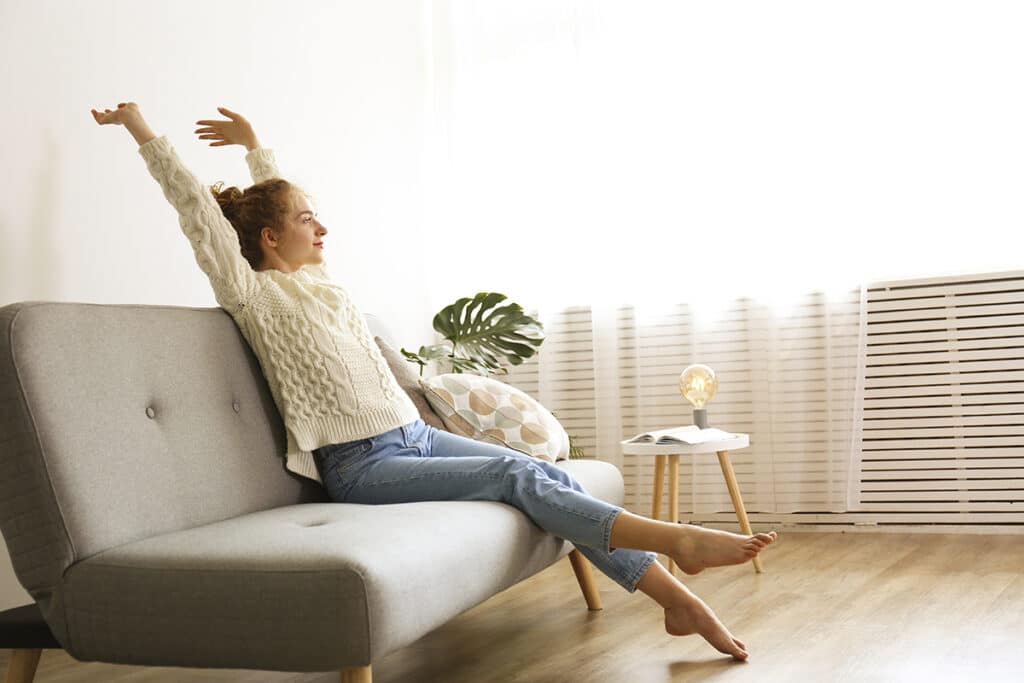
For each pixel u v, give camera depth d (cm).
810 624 231
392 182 396
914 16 351
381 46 393
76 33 254
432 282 417
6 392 159
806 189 360
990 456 347
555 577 308
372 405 211
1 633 167
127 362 178
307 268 241
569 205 398
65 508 158
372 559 148
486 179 411
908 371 355
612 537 195
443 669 212
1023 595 250
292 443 206
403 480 205
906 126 352
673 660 208
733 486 303
